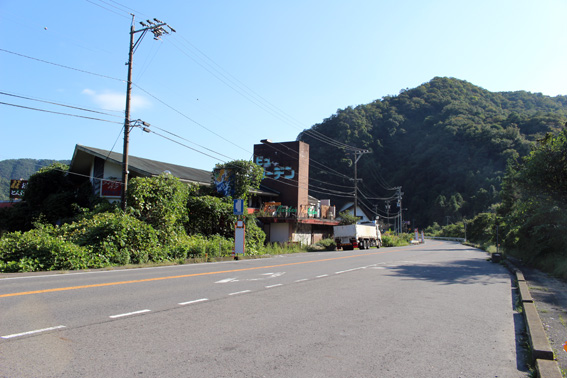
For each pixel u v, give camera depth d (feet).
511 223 85.10
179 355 15.56
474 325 22.52
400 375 14.37
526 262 68.23
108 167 101.86
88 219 64.34
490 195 273.54
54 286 30.81
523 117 304.30
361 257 78.18
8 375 12.93
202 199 86.53
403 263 64.03
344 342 18.17
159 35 67.97
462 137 317.83
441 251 114.21
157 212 68.23
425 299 30.27
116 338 17.48
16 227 107.04
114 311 22.70
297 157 141.18
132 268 48.67
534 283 42.34
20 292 27.68
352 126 297.94
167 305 24.88
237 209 73.26
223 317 22.17
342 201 257.75
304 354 16.28
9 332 17.75
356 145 288.30
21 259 43.42
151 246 59.31
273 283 36.42
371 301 28.58
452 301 29.86
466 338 19.76
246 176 101.96
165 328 19.44
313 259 70.85
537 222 68.54
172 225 70.38
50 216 103.45
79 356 15.02
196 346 16.78
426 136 333.21
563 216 61.87
